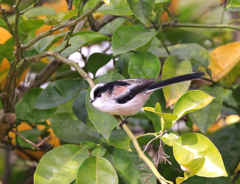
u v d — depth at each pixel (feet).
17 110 24.61
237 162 28.09
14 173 33.17
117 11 22.52
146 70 23.21
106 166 18.35
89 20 27.63
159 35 24.81
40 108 23.36
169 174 27.22
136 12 18.47
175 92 22.58
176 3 35.65
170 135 18.07
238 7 22.35
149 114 21.86
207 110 23.58
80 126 26.43
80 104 25.02
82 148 19.97
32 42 18.76
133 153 20.43
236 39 40.50
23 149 28.35
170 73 23.58
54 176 18.10
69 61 20.90
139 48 23.77
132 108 22.61
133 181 19.12
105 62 27.27
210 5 35.29
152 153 34.73
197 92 17.31
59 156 19.10
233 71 30.78
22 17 24.72
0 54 23.63
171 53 27.86
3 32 27.27
